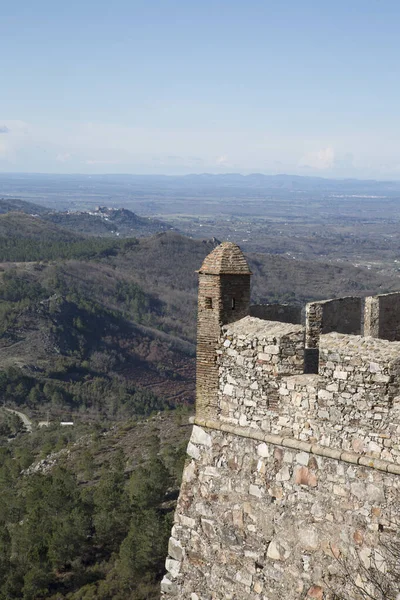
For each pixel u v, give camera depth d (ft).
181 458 177.27
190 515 45.83
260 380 43.24
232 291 45.24
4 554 147.54
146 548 136.15
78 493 168.45
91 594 133.39
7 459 251.19
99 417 391.65
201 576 45.21
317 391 40.73
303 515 41.06
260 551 42.78
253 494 43.19
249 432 43.52
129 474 196.24
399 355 37.99
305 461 41.09
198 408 46.11
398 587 37.14
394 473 37.70
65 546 148.15
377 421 38.50
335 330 47.06
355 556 38.93
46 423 368.48
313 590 40.40
